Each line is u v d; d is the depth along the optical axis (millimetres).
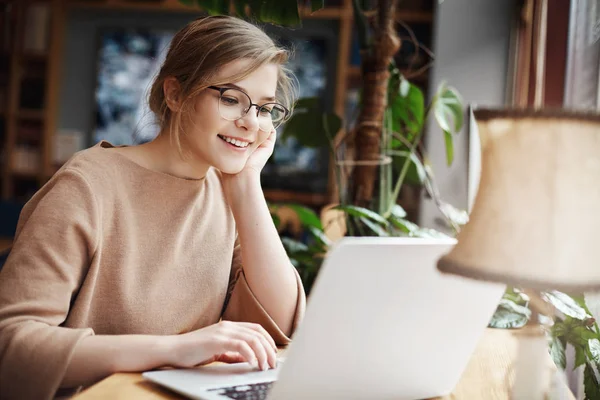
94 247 1206
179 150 1322
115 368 1048
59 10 5656
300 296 1389
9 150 5727
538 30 2986
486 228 769
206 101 1267
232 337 1086
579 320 1329
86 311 1210
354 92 5492
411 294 929
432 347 992
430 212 4387
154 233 1308
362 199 2076
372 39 2035
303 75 5645
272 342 1125
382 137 2100
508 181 761
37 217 1169
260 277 1358
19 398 1041
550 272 732
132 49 5785
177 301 1326
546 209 743
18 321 1077
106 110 5805
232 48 1251
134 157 1333
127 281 1268
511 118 762
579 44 2172
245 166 1410
